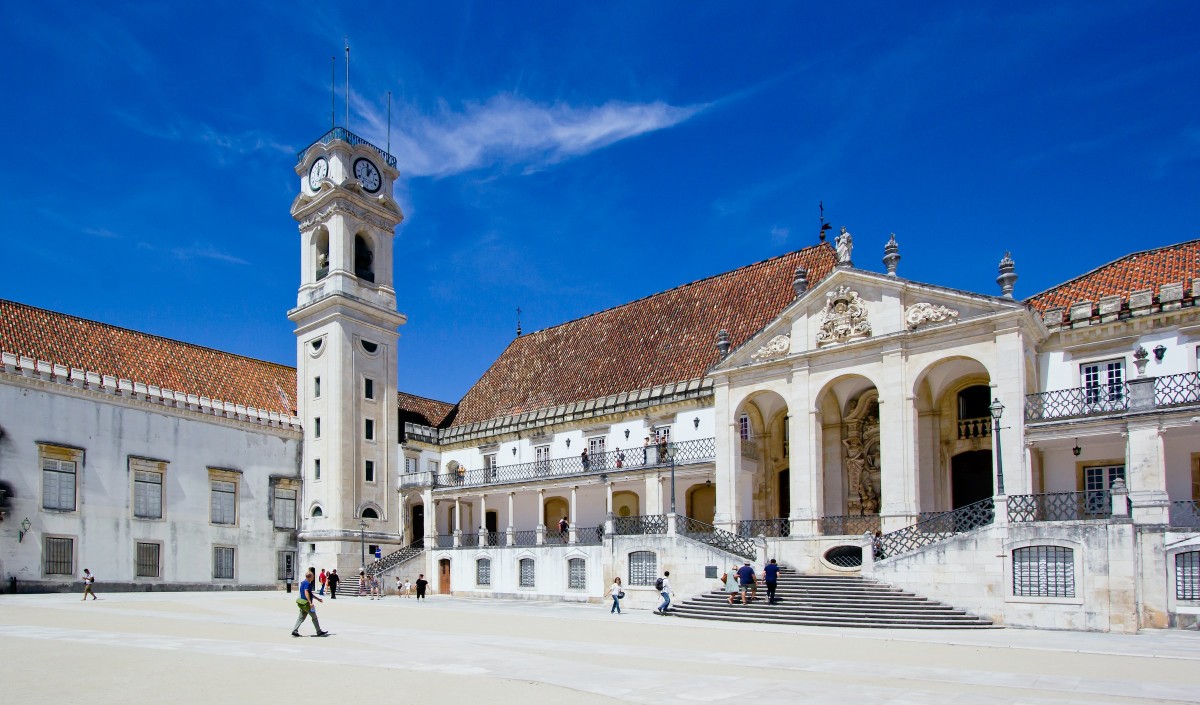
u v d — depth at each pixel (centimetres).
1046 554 2367
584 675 1393
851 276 3112
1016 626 2373
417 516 5150
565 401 4628
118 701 1155
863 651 1795
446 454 5194
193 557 4278
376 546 4772
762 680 1352
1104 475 2817
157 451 4200
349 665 1515
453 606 3388
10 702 1152
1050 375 2972
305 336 5016
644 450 3897
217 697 1181
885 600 2531
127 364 4372
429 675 1386
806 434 3156
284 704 1123
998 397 2742
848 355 3091
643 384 4250
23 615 2602
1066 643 1959
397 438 5053
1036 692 1259
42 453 3753
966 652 1784
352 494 4725
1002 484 2581
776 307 4022
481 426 4962
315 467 4816
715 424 3575
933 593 2541
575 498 4138
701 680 1347
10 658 1603
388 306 5147
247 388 4916
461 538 4394
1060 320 2956
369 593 4262
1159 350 2717
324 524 4697
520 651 1769
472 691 1224
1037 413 2756
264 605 3334
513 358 5481
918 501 2888
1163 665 1580
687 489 3938
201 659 1593
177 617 2656
